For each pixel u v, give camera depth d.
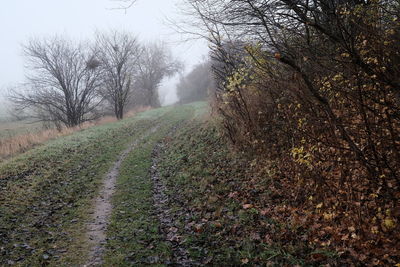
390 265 4.32
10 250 6.30
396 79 4.93
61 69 28.30
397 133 5.48
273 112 10.08
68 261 5.91
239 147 11.12
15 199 9.30
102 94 32.25
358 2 6.37
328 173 6.63
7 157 16.61
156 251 5.89
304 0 7.17
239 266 5.08
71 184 10.82
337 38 5.46
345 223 5.48
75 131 25.12
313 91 5.47
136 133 22.28
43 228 7.40
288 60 5.40
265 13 7.51
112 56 31.86
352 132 6.07
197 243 6.01
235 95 11.01
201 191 8.77
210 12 8.29
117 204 8.85
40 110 28.44
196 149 13.52
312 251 5.10
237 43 9.29
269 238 5.71
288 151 8.25
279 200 7.14
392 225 4.76
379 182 5.59
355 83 5.74
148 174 11.70
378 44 4.93
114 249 6.18
